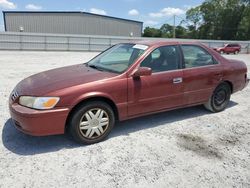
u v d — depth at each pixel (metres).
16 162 3.01
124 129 4.12
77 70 4.03
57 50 27.05
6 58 15.45
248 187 2.71
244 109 5.44
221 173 2.95
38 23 36.44
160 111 4.18
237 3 62.91
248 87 7.90
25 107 3.19
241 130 4.25
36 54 20.39
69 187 2.60
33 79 3.82
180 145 3.62
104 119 3.59
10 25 35.28
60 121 3.22
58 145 3.48
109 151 3.37
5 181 2.64
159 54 4.08
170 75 4.09
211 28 67.69
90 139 3.51
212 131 4.17
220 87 4.98
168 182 2.74
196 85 4.49
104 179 2.75
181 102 4.39
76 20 38.28
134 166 3.03
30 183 2.63
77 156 3.21
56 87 3.26
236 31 63.31
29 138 3.66
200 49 4.69
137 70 3.68
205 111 5.17
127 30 43.47
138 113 3.90
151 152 3.38
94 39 28.88
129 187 2.63
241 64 5.38
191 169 3.01
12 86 6.87
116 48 4.59
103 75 3.63
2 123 4.15
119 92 3.59
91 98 3.42
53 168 2.92
